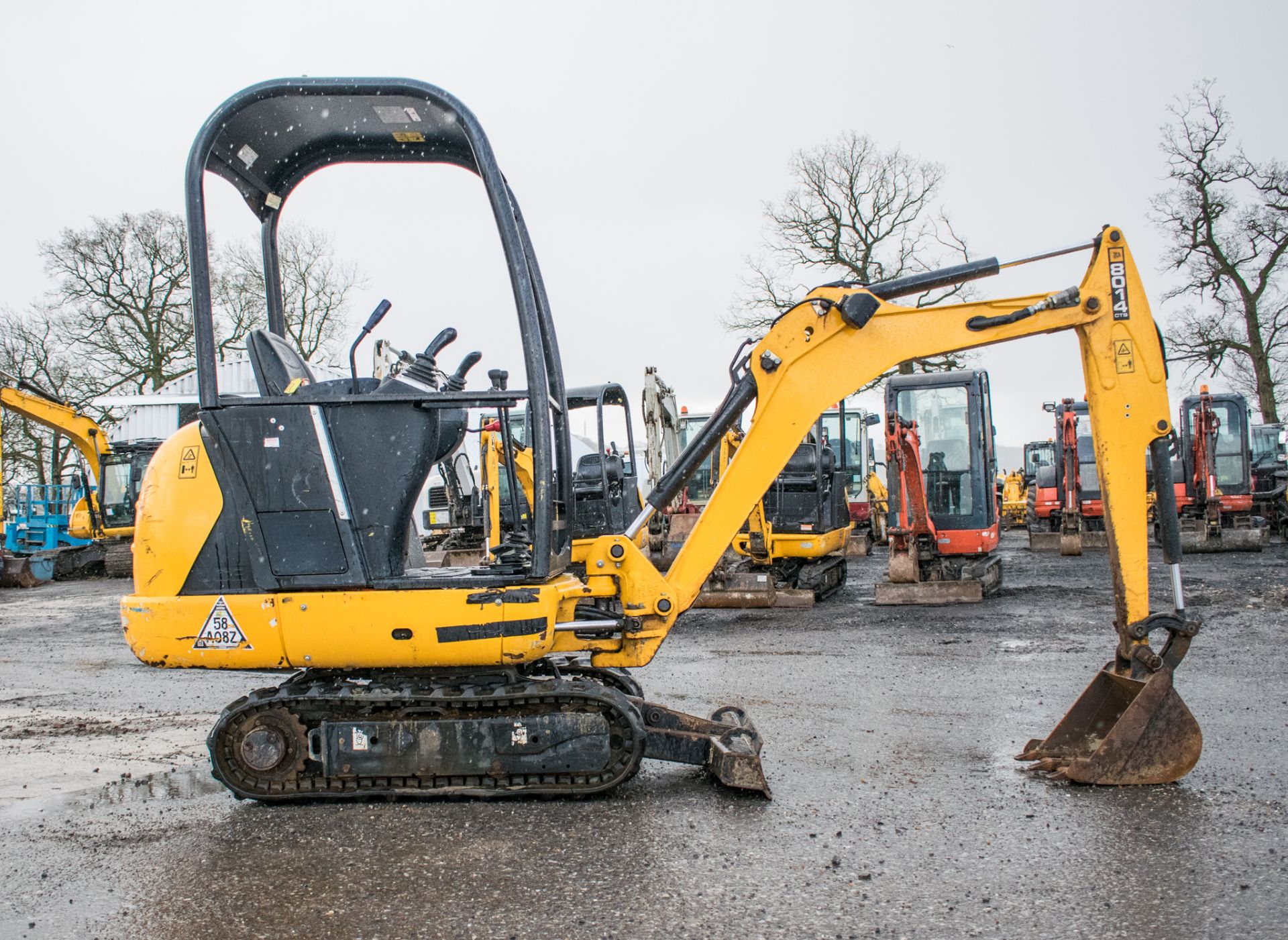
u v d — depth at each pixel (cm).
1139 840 391
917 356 512
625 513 1141
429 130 501
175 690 802
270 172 527
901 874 364
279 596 459
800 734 574
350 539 458
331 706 473
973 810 433
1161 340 500
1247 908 328
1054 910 331
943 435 1316
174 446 482
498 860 389
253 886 371
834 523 1318
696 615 1157
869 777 487
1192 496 1977
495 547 516
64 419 2173
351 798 471
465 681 477
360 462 462
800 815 434
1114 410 498
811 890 353
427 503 2027
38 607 1606
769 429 515
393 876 376
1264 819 409
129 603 471
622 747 467
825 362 514
